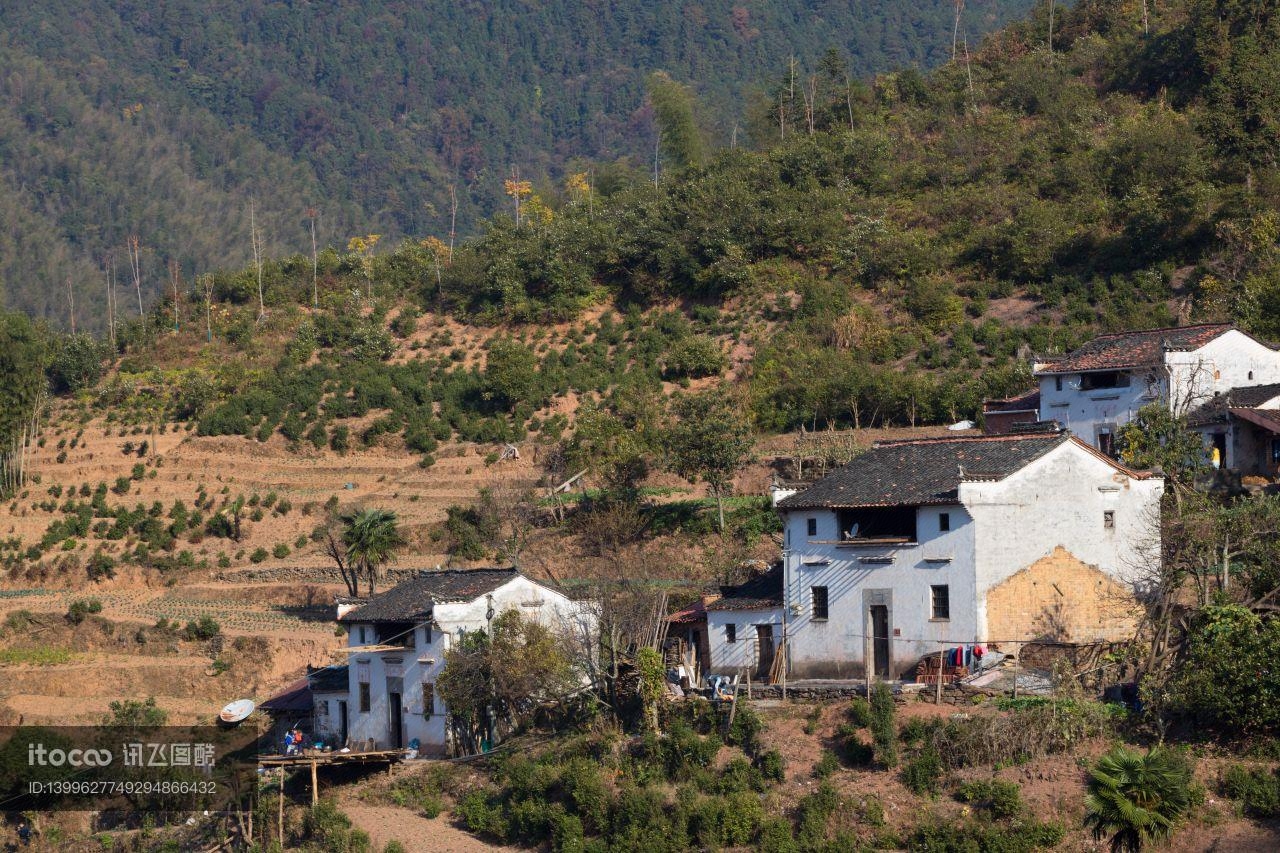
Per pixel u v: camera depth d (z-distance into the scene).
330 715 144.00
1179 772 94.81
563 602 136.38
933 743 103.00
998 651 114.38
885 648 120.06
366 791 123.94
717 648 130.00
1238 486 138.50
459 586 136.12
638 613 131.62
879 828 98.81
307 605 184.38
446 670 127.19
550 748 119.50
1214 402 150.88
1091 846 94.00
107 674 169.12
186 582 196.88
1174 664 105.69
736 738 111.44
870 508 121.12
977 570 114.94
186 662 169.75
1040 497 116.81
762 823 101.88
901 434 195.75
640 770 111.56
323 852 112.69
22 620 185.00
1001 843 94.38
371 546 173.12
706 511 178.25
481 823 114.38
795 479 179.00
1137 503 118.12
